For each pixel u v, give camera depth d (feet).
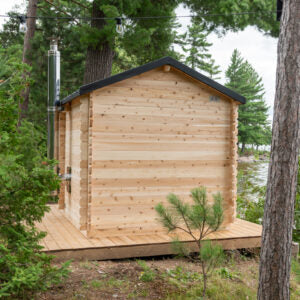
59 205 35.37
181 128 26.81
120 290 18.01
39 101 51.67
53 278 15.61
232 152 27.94
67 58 56.29
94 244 23.00
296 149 15.25
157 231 26.17
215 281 19.66
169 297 17.49
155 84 26.14
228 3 43.78
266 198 15.75
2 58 16.93
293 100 15.10
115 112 25.26
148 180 26.04
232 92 27.32
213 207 17.40
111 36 41.60
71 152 30.86
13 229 15.29
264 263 15.65
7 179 14.60
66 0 54.44
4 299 15.08
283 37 15.29
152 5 44.55
